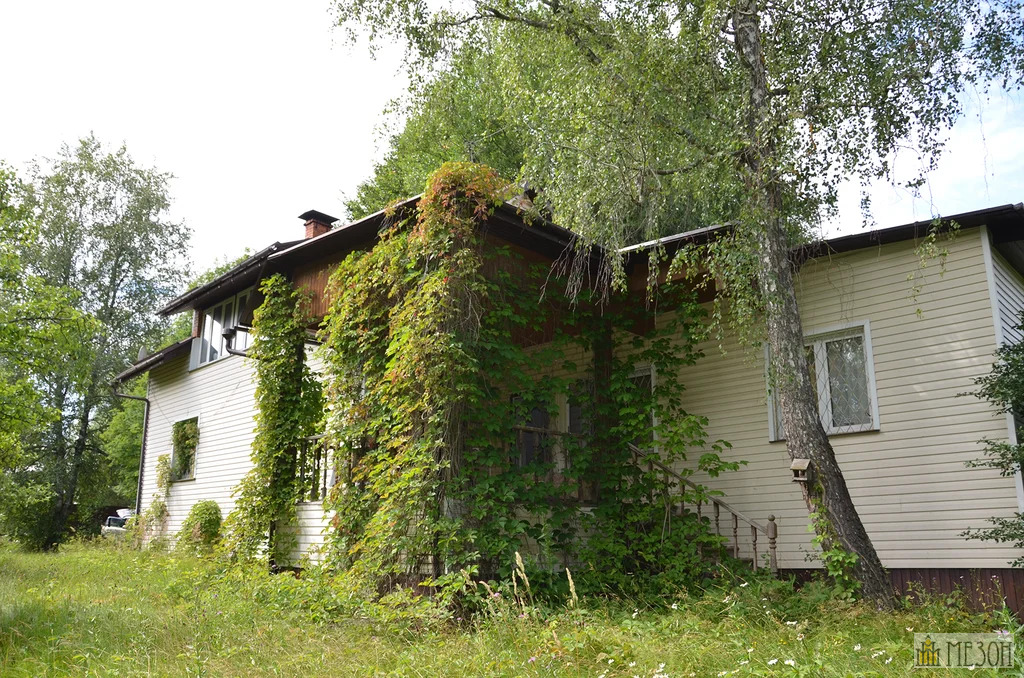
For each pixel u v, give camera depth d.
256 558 10.88
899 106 7.86
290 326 11.45
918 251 7.52
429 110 11.78
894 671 4.30
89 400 26.25
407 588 7.14
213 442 15.66
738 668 4.53
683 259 8.02
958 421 7.82
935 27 7.62
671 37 8.86
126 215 28.09
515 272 8.81
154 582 10.13
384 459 8.11
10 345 14.96
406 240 8.56
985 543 7.46
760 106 7.86
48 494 23.64
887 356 8.47
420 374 7.65
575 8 9.29
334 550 8.66
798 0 8.52
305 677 5.01
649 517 8.62
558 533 8.30
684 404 10.03
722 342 9.80
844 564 6.80
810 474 7.05
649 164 8.55
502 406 8.11
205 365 16.52
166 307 17.17
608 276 9.64
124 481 31.22
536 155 9.39
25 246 15.73
